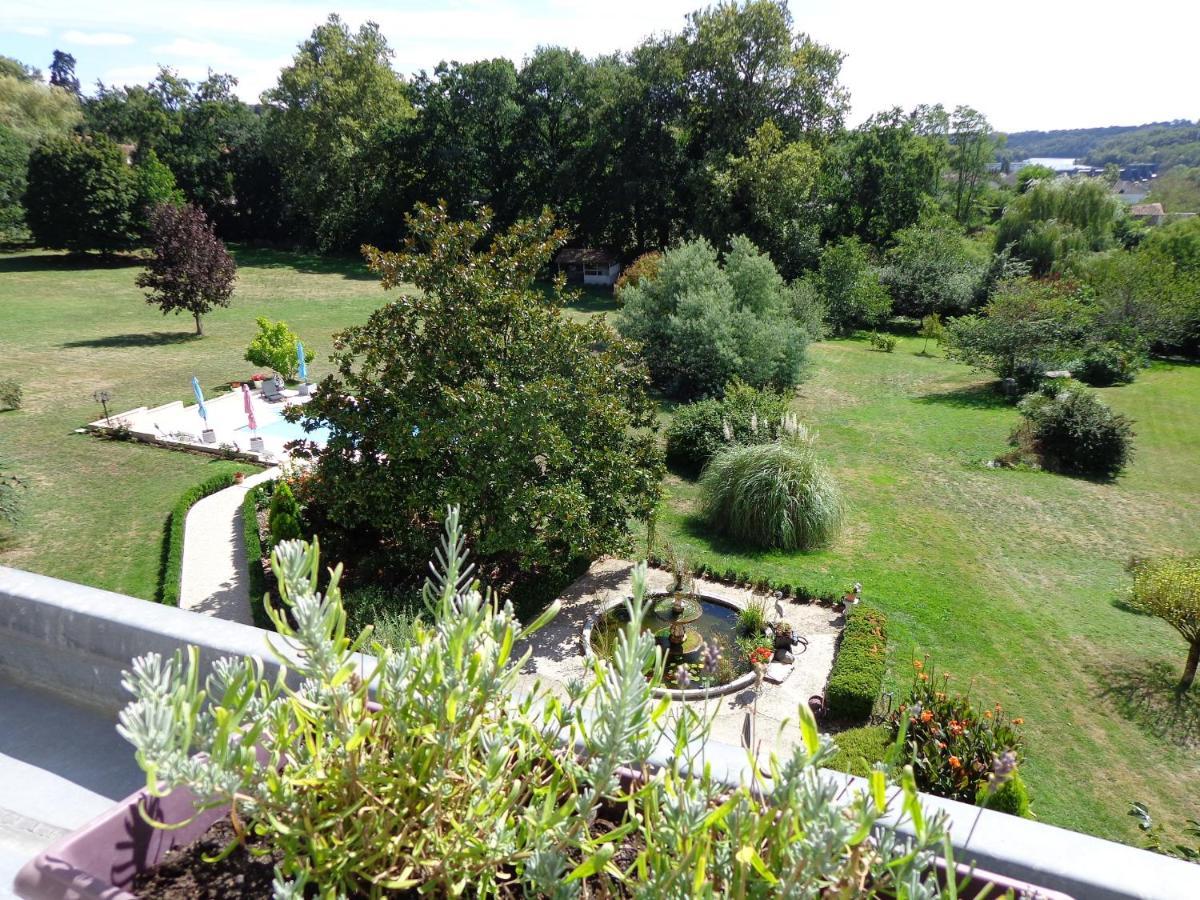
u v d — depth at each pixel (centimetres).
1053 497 1750
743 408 1820
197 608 1137
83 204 4388
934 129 5447
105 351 2761
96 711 266
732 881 130
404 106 4859
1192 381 2881
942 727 751
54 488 1599
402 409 1097
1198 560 1123
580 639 1081
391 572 1202
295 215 5403
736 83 4053
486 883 145
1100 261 3488
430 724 145
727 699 956
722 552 1398
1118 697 1009
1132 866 161
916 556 1415
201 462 1756
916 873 117
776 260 3881
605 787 140
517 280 1211
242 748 127
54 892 135
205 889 156
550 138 4781
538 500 1114
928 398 2578
